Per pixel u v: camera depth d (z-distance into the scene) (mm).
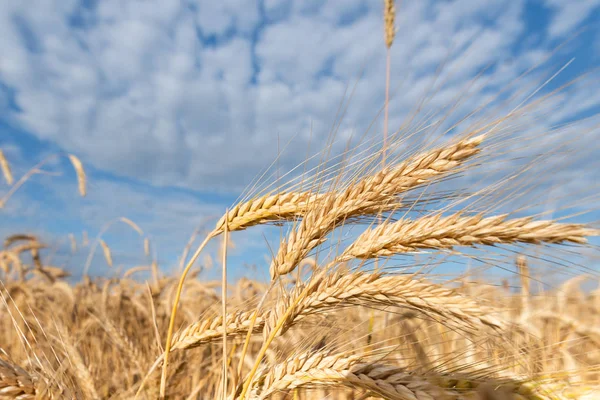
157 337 232
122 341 301
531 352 154
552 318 235
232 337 197
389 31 335
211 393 288
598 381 141
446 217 147
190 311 388
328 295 157
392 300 149
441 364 158
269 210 190
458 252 144
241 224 195
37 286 528
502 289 145
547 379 144
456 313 135
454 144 156
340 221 171
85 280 536
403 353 185
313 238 170
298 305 162
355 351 166
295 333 211
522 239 131
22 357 290
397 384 142
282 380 162
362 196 164
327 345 170
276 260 172
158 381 243
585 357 187
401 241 149
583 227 124
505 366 151
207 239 202
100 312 374
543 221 130
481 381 144
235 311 202
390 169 165
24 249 594
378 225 160
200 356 306
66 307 452
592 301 244
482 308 134
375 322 222
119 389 265
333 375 153
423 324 202
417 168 158
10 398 143
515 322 143
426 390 138
